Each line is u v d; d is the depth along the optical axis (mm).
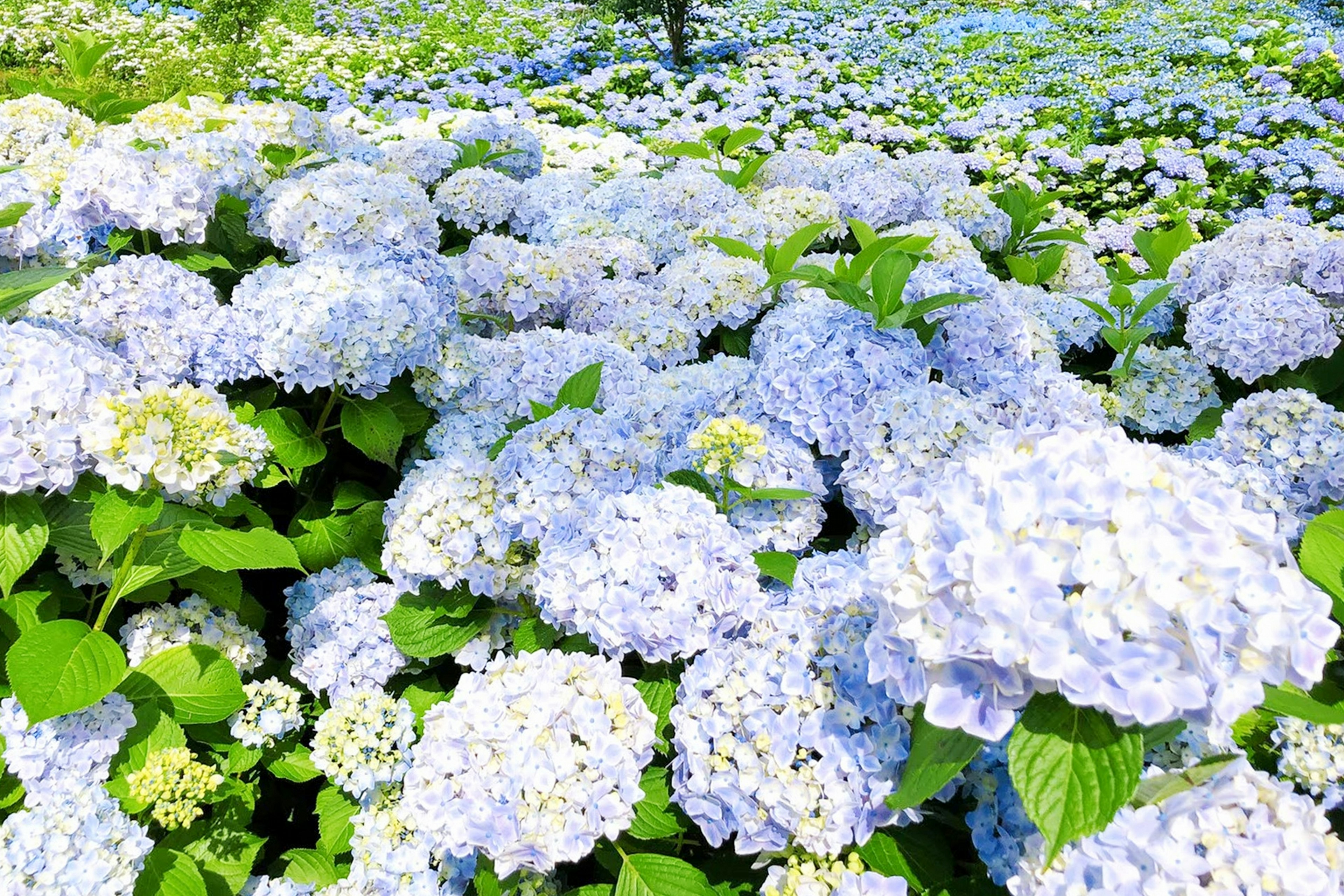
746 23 14391
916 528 1563
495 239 3506
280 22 14711
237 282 3609
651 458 2500
